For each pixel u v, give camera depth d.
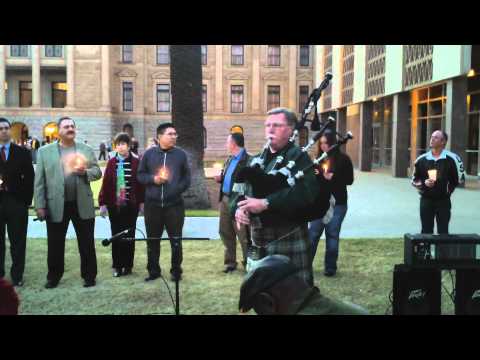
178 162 6.88
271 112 3.75
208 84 53.16
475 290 4.25
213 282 6.79
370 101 30.44
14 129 50.56
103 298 6.08
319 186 3.66
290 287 2.00
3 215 6.66
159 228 6.88
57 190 6.43
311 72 53.41
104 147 43.69
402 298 4.25
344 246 9.11
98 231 10.59
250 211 3.55
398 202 15.59
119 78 51.84
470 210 13.55
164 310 5.57
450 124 19.66
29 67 51.62
